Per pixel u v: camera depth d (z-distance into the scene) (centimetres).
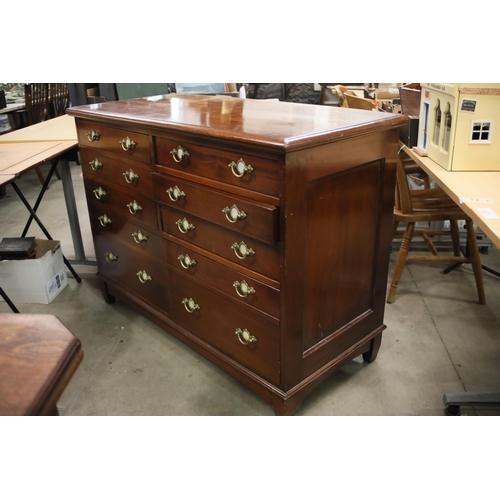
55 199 430
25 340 69
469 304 246
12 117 462
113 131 197
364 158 158
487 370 200
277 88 534
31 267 252
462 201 160
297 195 139
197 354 217
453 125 189
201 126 155
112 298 258
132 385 199
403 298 254
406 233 241
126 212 210
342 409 181
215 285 176
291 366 163
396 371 202
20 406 59
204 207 164
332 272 166
